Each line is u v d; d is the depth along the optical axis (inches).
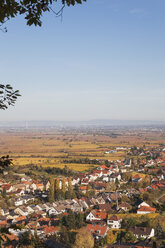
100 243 2197.3
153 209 3132.4
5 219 2891.2
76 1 316.2
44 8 346.0
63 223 2568.9
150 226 2541.8
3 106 384.5
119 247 2012.8
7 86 374.3
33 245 924.0
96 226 2549.2
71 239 2145.7
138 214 3026.6
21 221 2802.7
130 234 2255.2
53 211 3186.5
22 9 344.2
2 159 406.0
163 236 2335.1
